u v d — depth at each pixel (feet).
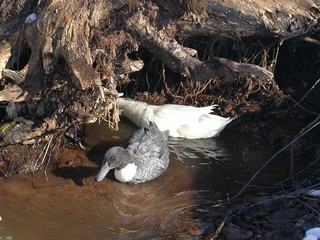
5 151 6.93
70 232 6.03
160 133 7.38
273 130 8.02
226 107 8.45
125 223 6.21
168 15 6.85
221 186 6.95
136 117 8.13
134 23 6.74
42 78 6.48
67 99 6.74
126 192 6.77
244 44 8.11
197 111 8.02
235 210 6.38
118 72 7.13
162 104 8.71
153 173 6.98
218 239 5.94
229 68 6.54
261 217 6.26
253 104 8.40
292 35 7.47
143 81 8.91
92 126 8.03
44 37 6.20
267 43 8.12
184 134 7.98
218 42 8.22
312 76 8.58
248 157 7.57
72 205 6.46
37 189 6.68
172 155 7.58
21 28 6.58
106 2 6.36
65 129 7.09
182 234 6.02
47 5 6.29
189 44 8.21
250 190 6.86
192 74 6.87
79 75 6.03
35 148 7.05
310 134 7.83
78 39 6.17
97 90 6.65
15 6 6.73
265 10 7.16
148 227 6.15
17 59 6.68
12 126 6.91
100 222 6.21
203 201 6.63
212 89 8.64
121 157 6.75
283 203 6.46
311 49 8.64
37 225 6.10
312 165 7.32
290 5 7.27
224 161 7.48
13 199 6.49
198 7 6.68
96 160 7.30
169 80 8.84
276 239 5.90
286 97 8.29
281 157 7.54
